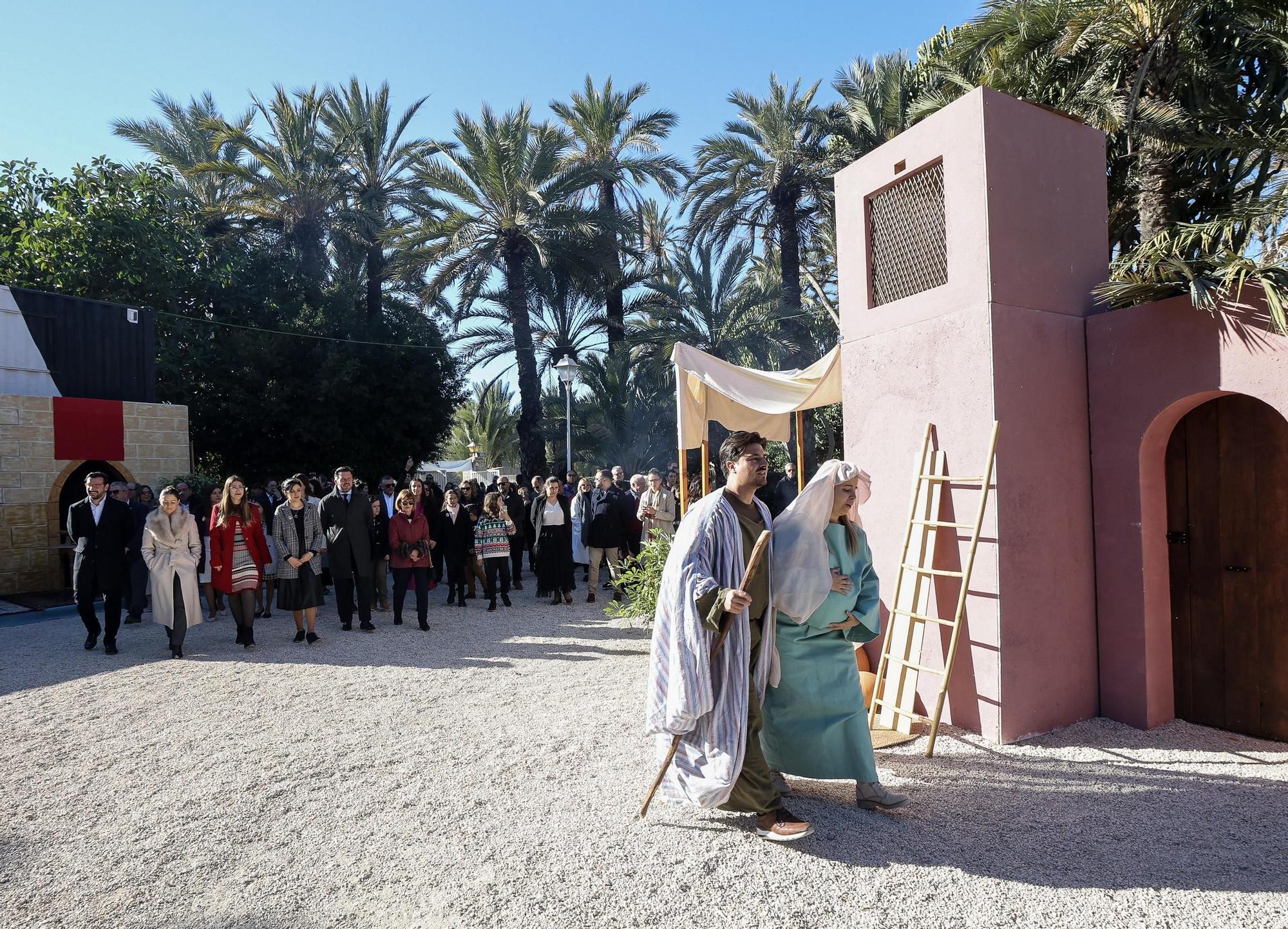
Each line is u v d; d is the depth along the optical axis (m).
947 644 4.78
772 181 19.27
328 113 23.30
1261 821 3.41
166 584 7.23
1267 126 9.52
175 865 3.25
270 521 10.12
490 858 3.24
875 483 5.36
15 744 4.90
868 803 3.63
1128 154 11.34
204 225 22.88
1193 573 4.70
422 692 5.95
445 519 10.12
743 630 3.33
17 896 3.02
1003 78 10.47
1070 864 3.09
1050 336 4.78
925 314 4.98
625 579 7.83
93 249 17.31
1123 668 4.74
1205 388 4.31
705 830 3.45
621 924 2.73
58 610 10.27
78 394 13.08
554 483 10.14
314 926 2.77
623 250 21.12
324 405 20.84
